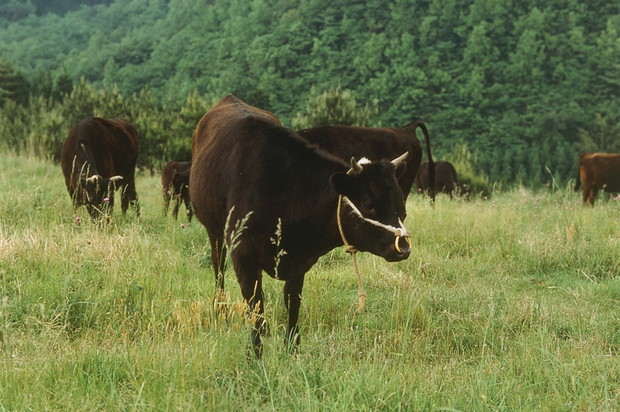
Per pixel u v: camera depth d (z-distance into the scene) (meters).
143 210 12.20
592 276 7.96
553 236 9.09
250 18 188.75
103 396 4.08
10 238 7.25
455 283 7.61
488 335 5.76
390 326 5.84
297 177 4.97
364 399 4.11
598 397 4.48
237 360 4.64
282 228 4.94
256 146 5.23
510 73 156.88
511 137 132.38
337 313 6.21
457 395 4.25
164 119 28.11
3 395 3.90
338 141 8.59
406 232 4.43
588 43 170.25
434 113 143.62
